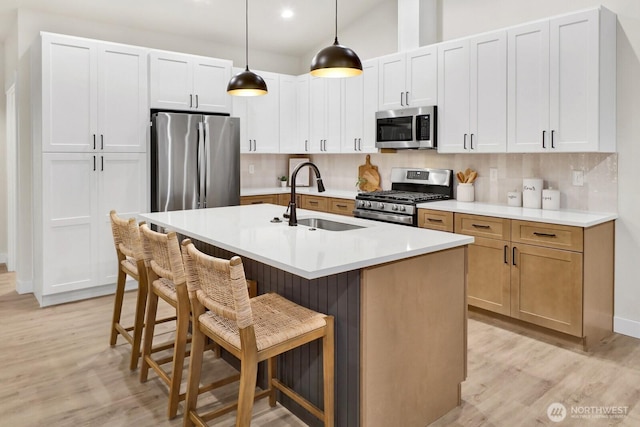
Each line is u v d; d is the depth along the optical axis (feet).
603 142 10.25
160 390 8.32
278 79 18.13
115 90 13.65
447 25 14.21
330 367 6.43
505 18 12.75
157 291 8.18
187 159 14.55
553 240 10.07
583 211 11.23
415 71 13.91
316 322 6.29
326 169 19.45
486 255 11.37
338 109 16.78
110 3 14.12
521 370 9.04
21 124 13.99
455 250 7.57
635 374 8.86
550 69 10.73
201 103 15.44
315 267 5.70
